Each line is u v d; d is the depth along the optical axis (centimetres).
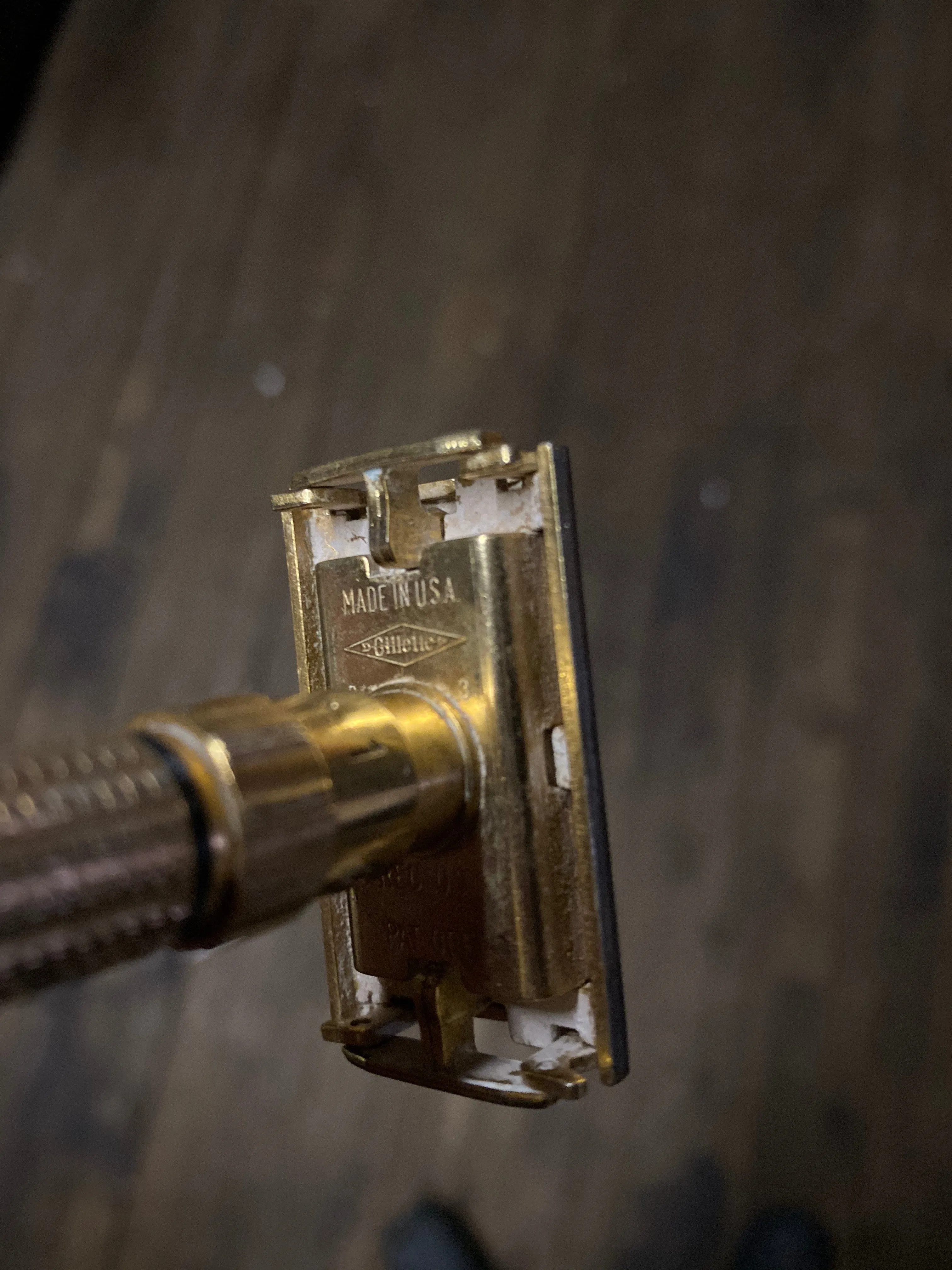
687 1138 29
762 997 29
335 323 36
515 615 12
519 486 12
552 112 35
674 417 33
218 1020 31
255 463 35
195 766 10
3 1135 32
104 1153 31
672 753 31
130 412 37
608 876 12
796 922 30
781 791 31
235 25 39
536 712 12
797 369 32
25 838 9
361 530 13
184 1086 31
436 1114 30
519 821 12
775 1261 26
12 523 36
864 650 31
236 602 34
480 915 12
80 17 39
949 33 32
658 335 33
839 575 31
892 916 29
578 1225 28
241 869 10
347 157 37
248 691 30
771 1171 28
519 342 34
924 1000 28
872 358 32
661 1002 30
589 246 34
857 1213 27
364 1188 30
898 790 30
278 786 10
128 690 34
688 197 34
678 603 32
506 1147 29
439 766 11
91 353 37
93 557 35
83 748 10
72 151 39
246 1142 30
